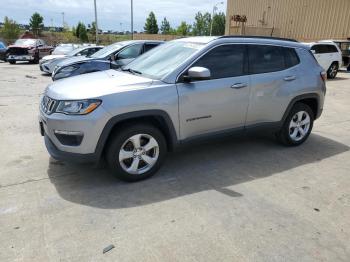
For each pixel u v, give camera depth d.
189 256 2.76
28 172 4.32
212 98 4.36
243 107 4.69
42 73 16.80
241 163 4.80
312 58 5.52
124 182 4.08
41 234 3.02
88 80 4.25
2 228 3.09
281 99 5.07
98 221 3.24
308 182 4.23
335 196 3.88
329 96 10.98
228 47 4.58
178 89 4.10
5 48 26.17
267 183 4.17
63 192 3.81
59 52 21.66
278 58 5.07
